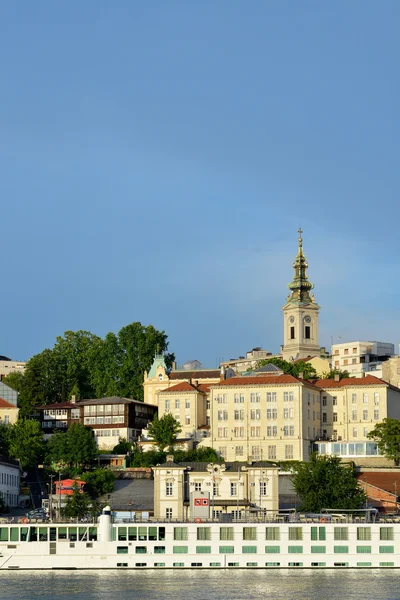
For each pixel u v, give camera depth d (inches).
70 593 7219.5
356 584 7460.6
